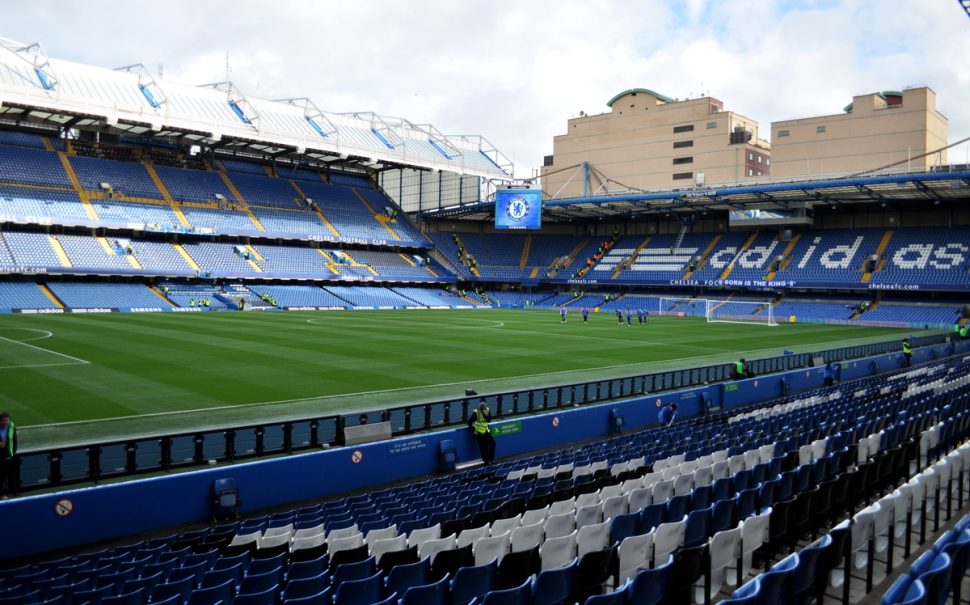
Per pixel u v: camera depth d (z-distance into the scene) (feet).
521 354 129.70
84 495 43.04
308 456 52.85
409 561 28.78
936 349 146.41
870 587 27.84
